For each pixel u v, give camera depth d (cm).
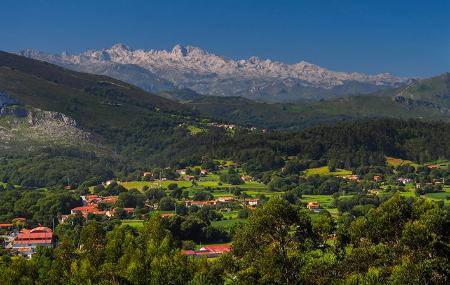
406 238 8406
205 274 9956
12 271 10588
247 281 8419
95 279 10531
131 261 10681
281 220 8675
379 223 8969
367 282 7969
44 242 17975
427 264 7906
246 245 8819
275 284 8381
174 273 10338
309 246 8831
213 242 18288
